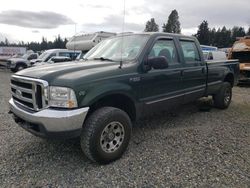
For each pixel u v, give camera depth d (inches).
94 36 537.3
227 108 272.7
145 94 163.0
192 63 206.5
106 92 137.0
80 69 142.7
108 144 140.9
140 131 194.1
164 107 181.8
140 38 176.1
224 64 255.9
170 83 181.8
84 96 128.9
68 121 124.1
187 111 255.1
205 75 223.1
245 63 493.0
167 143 170.2
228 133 191.0
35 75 135.6
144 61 162.1
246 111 261.6
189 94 204.8
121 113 143.9
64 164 140.8
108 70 144.3
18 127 202.7
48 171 133.3
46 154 153.2
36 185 120.4
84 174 130.5
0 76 696.4
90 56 191.6
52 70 139.3
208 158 147.9
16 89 149.4
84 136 133.0
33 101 133.6
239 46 515.2
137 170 134.3
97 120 133.0
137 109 159.8
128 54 168.1
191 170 134.0
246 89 438.6
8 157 149.0
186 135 185.5
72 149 160.2
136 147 163.5
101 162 138.8
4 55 1316.4
